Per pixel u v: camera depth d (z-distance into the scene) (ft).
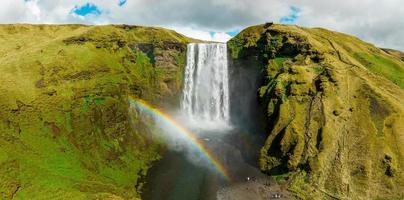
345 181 303.89
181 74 451.53
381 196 294.05
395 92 382.83
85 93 360.89
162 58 442.91
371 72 418.72
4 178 258.57
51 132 319.88
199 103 450.30
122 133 358.84
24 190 257.96
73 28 472.44
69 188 273.54
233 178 323.98
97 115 351.46
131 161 341.62
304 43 415.64
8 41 424.46
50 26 469.57
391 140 326.65
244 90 436.35
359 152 321.32
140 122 384.68
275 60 420.36
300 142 334.65
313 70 393.91
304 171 320.09
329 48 429.38
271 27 444.55
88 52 399.44
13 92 325.01
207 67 458.50
